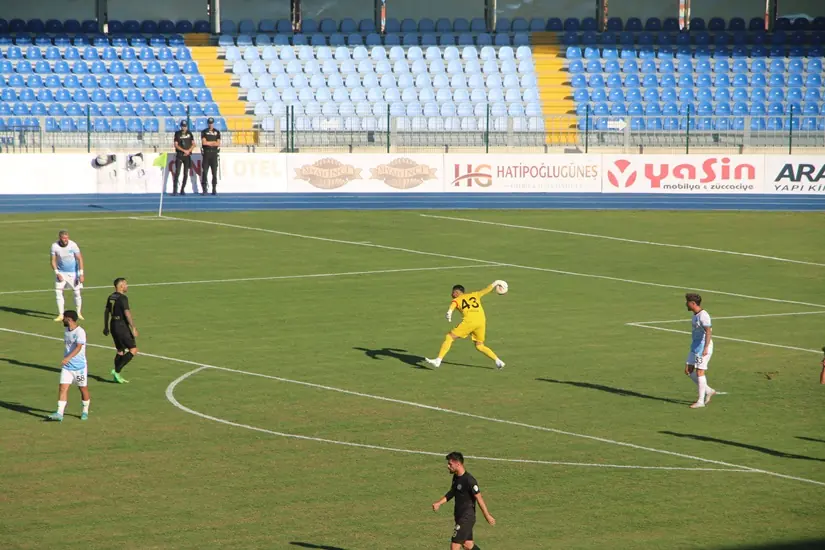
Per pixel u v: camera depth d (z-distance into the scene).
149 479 43.69
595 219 109.44
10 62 142.38
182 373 58.59
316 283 81.00
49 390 55.44
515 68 150.62
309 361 61.09
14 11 152.88
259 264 87.25
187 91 142.12
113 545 37.44
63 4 154.12
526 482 43.88
